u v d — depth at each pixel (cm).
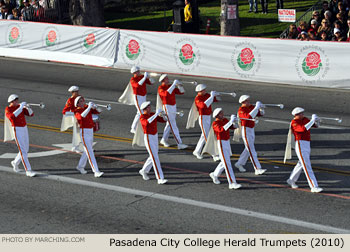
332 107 1702
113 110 1759
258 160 1310
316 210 1035
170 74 2188
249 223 984
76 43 2434
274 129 1540
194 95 1909
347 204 1059
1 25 2628
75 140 1300
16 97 1238
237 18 2420
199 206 1066
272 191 1138
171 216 1021
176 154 1386
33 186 1188
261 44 1988
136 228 970
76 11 2827
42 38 2527
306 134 1126
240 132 1271
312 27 2144
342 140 1427
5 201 1106
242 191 1141
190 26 2552
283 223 981
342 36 2103
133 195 1130
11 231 966
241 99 1241
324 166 1262
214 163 1317
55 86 2077
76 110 1245
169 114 1405
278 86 1967
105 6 3391
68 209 1062
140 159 1351
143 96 1538
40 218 1021
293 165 1288
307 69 1923
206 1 3297
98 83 2108
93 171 1246
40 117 1702
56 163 1332
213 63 2095
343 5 2275
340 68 1867
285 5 3008
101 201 1099
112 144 1459
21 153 1240
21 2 3319
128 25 3005
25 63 2498
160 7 3259
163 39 2181
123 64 2305
